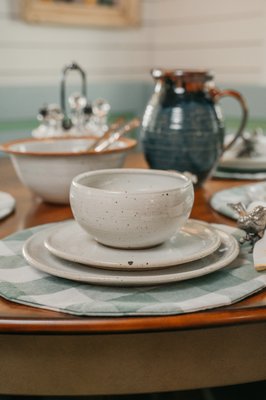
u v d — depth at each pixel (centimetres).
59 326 43
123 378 48
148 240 53
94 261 49
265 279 50
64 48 240
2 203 81
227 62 234
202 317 44
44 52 234
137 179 61
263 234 59
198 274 48
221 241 58
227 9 229
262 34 217
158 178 61
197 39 246
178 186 53
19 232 65
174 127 90
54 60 238
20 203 87
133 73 266
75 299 46
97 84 251
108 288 48
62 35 238
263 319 44
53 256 54
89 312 44
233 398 106
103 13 244
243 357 49
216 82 238
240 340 48
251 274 52
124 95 261
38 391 48
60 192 83
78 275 48
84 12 237
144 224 52
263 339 49
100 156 82
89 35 246
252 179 105
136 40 263
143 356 47
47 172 81
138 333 46
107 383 48
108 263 48
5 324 43
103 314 44
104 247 55
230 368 49
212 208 82
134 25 255
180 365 48
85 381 48
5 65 224
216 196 85
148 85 263
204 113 90
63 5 231
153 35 267
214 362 49
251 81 226
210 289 48
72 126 128
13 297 47
